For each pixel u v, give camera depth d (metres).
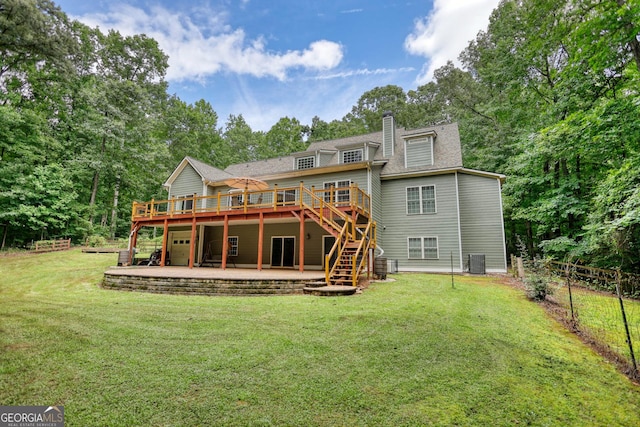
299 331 4.68
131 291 8.52
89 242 21.09
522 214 15.26
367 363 3.64
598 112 9.62
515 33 16.06
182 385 3.09
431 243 14.13
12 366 3.49
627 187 8.93
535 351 4.21
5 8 13.21
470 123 21.89
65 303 6.76
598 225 10.41
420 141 15.17
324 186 15.42
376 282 9.52
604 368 3.81
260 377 3.27
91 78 25.31
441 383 3.24
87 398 2.85
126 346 4.11
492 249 13.71
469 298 7.27
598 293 8.62
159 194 31.20
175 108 32.84
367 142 15.88
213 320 5.28
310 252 14.68
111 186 26.27
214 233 17.02
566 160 13.75
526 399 3.02
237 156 38.94
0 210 19.22
